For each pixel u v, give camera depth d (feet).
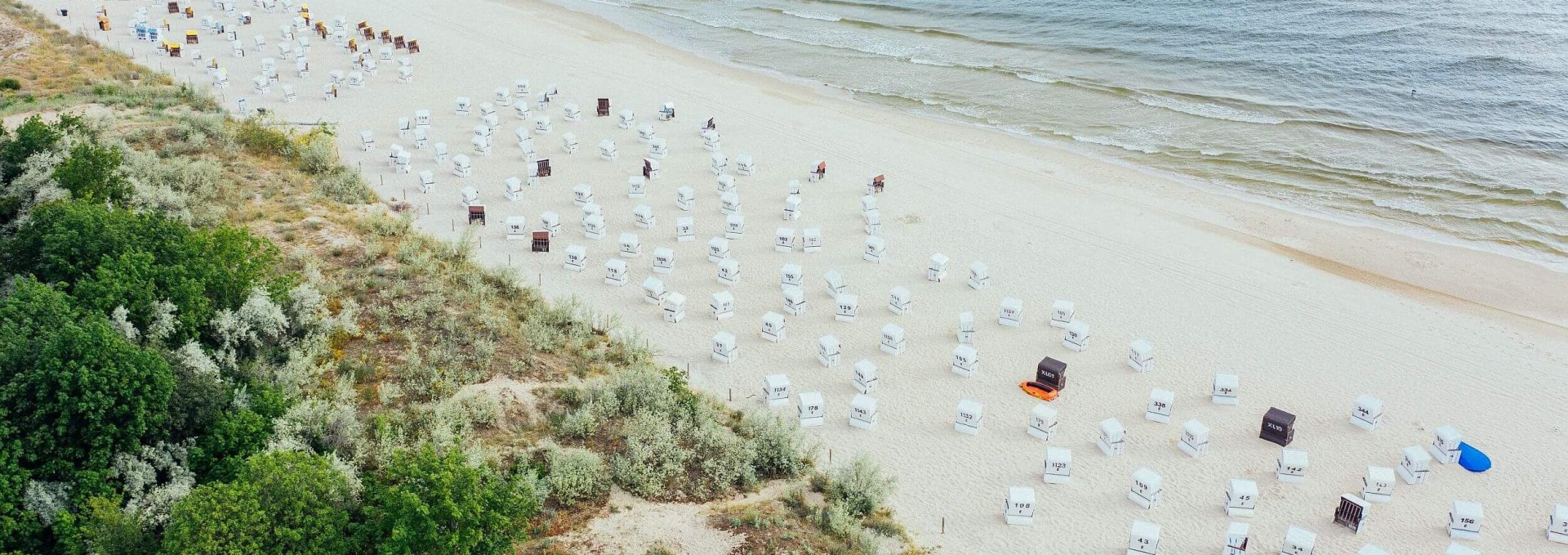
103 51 205.26
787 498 93.61
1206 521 96.94
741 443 99.55
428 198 154.81
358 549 75.36
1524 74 223.51
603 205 157.07
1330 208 165.89
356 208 142.51
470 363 105.40
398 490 75.97
